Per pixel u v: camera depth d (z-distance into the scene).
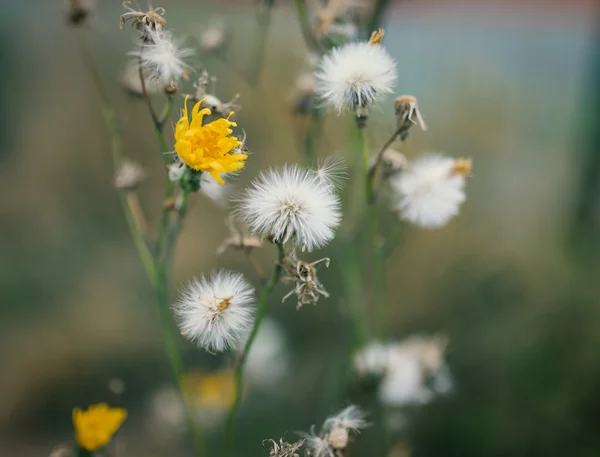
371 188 0.23
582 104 0.64
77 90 0.69
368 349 0.27
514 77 0.69
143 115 0.58
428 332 0.48
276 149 0.49
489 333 0.46
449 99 0.66
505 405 0.42
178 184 0.20
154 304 0.57
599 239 0.56
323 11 0.27
